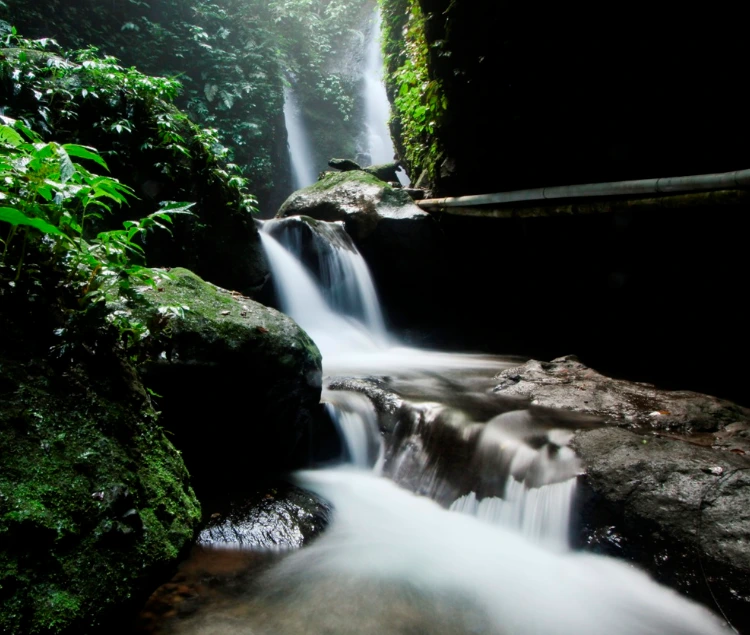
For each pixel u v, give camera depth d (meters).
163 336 2.87
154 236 5.05
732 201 4.39
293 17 17.11
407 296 8.49
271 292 6.47
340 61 20.89
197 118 11.77
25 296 1.80
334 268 7.51
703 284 6.21
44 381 1.73
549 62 5.61
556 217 7.28
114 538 1.60
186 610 2.20
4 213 1.45
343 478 3.82
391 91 11.75
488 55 6.05
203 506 3.03
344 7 20.73
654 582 2.59
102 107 4.85
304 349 3.69
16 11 8.29
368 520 3.30
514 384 4.88
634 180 5.32
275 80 14.19
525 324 8.49
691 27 4.51
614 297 7.32
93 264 1.98
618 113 5.50
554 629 2.34
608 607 2.53
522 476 3.33
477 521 3.33
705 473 2.81
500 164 7.12
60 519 1.49
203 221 5.63
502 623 2.36
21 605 1.30
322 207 8.59
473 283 8.75
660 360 6.73
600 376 4.96
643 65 5.02
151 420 2.13
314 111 19.27
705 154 5.07
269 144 13.65
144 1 11.41
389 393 4.47
